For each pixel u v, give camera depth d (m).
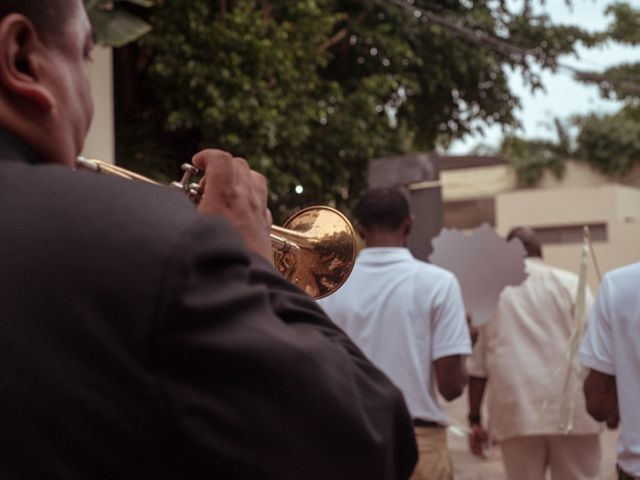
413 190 8.05
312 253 2.15
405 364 3.92
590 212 23.64
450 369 3.90
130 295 1.13
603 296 3.48
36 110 1.31
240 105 10.37
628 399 3.39
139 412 1.13
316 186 12.08
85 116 1.38
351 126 12.07
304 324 1.27
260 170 10.66
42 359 1.13
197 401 1.13
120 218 1.17
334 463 1.20
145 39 10.55
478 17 14.60
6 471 1.12
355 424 1.22
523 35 15.55
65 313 1.14
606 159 26.25
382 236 4.07
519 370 5.38
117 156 11.05
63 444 1.12
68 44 1.35
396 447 1.33
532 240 5.91
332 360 1.23
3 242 1.17
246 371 1.15
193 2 10.62
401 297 3.95
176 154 11.94
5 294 1.15
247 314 1.17
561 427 4.83
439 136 16.23
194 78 10.46
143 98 11.73
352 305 3.99
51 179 1.22
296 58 11.34
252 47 10.58
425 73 14.43
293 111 11.02
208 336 1.14
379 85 12.58
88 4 7.64
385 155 12.77
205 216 1.21
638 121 27.91
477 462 8.34
